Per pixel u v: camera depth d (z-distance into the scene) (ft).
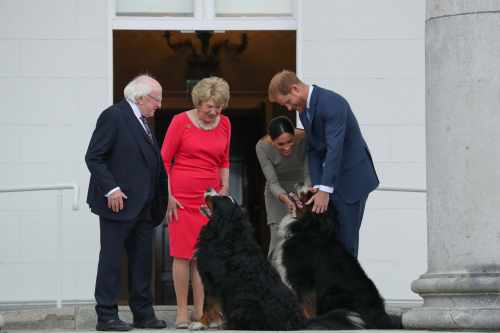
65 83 53.42
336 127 41.29
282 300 39.70
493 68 36.42
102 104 53.52
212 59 66.49
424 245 53.67
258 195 69.97
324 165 41.27
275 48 66.64
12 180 52.85
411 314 37.17
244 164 70.38
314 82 54.39
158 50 65.57
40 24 53.42
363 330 37.52
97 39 53.67
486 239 36.22
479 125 36.37
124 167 40.57
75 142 53.26
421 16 54.49
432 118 37.42
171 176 44.50
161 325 41.57
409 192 53.57
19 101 53.11
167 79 66.28
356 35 54.39
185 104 68.74
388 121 54.29
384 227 53.62
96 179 40.06
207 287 40.70
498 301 35.88
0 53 53.11
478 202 36.29
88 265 52.70
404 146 54.19
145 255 41.63
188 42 65.77
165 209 42.09
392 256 53.57
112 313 39.86
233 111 70.08
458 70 36.63
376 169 54.08
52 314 44.91
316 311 41.73
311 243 41.96
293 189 45.70
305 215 42.19
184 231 44.14
